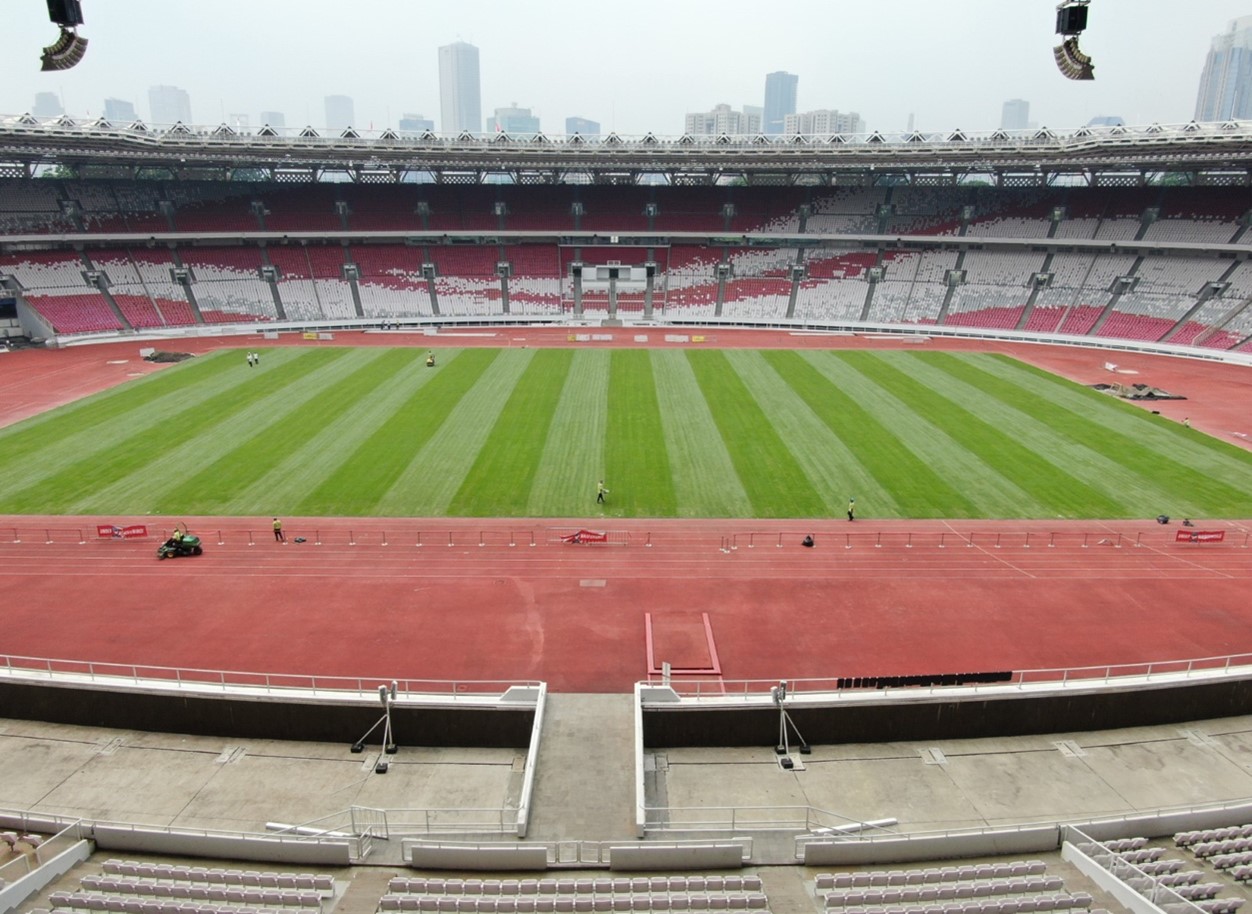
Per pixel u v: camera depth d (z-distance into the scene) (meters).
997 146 88.88
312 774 21.67
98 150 85.94
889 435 54.72
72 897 15.94
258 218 102.88
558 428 55.56
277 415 58.44
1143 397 65.50
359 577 35.41
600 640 30.58
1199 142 77.56
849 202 110.06
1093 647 30.42
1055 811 20.28
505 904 15.62
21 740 23.08
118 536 39.09
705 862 17.55
